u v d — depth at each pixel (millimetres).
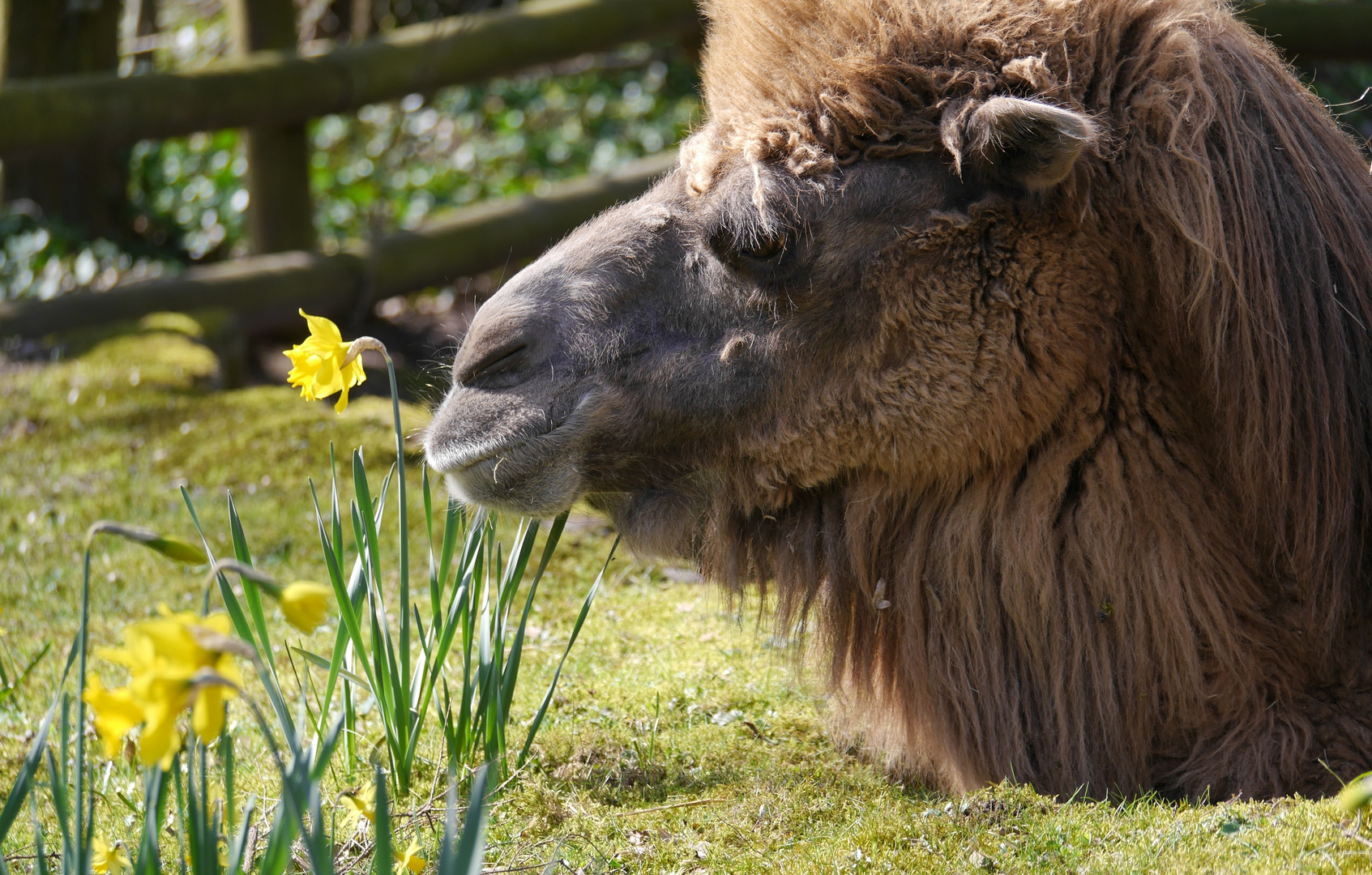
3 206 12188
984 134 3230
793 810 3320
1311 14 11516
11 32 11250
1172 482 3312
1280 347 3180
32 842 3236
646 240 3619
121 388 7984
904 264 3359
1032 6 3375
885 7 3438
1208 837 2805
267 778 3543
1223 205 3219
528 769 3600
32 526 5992
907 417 3396
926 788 3568
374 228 11727
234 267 10180
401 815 3193
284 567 5531
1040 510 3369
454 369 3711
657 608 5129
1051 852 2854
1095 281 3303
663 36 12578
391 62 10930
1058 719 3369
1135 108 3295
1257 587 3295
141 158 14562
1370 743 3197
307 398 3176
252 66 10352
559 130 16391
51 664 4570
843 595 3664
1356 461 3244
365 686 3465
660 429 3613
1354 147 3553
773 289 3453
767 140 3438
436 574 3629
